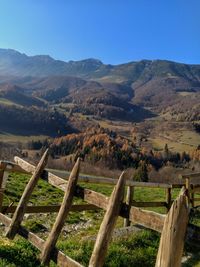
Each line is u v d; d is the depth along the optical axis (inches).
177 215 234.8
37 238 342.3
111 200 290.7
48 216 701.9
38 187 1010.7
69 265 300.8
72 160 5073.8
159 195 1143.6
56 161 4963.1
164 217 259.3
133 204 556.7
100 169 4717.0
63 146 6973.4
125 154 5792.3
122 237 494.3
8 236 367.2
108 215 286.2
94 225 661.3
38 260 343.0
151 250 461.4
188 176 721.0
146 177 4301.2
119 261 407.8
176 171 5157.5
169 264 228.8
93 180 395.9
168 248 232.4
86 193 324.2
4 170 410.0
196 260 452.8
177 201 237.0
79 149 6432.1
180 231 233.8
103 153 5497.1
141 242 488.4
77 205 479.2
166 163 6540.4
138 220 279.7
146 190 1266.0
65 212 329.1
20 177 1170.6
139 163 5270.7
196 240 366.9
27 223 622.2
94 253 280.5
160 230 262.2
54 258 318.0
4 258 339.6
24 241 395.5
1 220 394.0
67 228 627.8
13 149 6683.1
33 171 390.0
